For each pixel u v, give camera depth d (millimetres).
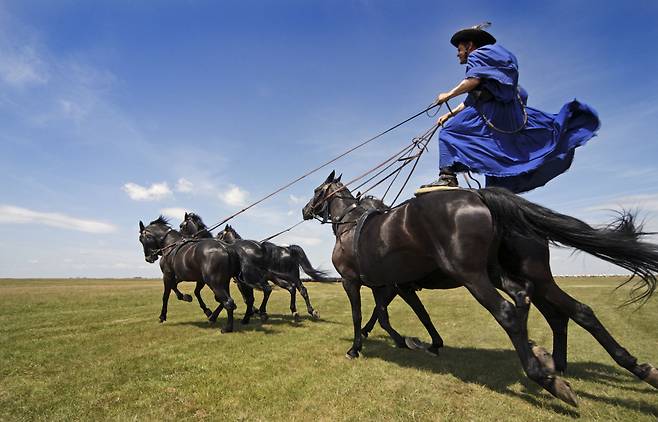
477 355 6828
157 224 11516
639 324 10312
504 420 3904
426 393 4703
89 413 4109
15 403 4383
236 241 11336
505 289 4703
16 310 13125
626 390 4797
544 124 4703
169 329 9508
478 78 4617
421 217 4660
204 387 4930
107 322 10727
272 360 6273
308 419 3969
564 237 4137
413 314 12500
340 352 6922
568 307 4617
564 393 3791
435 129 5488
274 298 19141
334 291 24953
